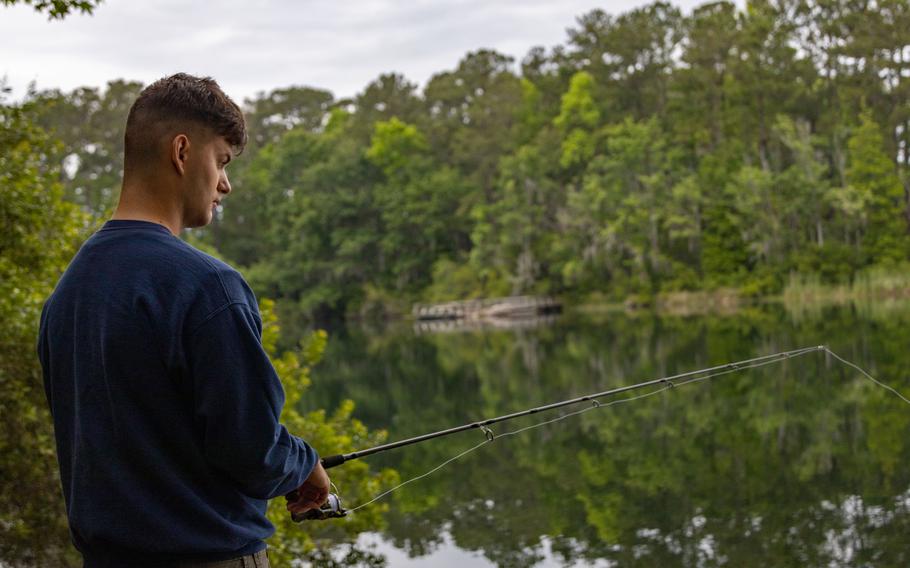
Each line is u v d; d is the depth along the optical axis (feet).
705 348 84.69
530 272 188.34
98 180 219.82
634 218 174.70
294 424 26.55
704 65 189.57
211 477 6.31
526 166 191.21
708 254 168.86
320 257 223.30
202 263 6.32
